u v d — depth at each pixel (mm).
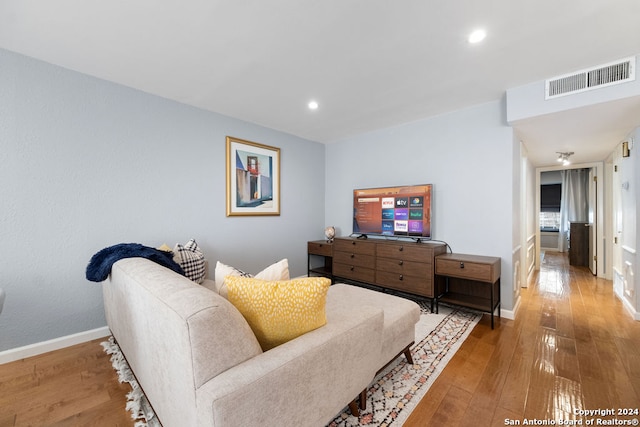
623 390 1658
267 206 3703
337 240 3799
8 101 1959
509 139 2801
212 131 3127
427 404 1550
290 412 1006
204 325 897
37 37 1811
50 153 2127
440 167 3277
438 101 2875
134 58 2064
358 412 1470
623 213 3268
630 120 2545
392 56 2037
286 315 1161
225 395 827
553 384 1722
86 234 2295
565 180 7586
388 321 1744
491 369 1890
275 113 3207
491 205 2926
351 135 4145
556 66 2172
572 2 1488
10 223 1979
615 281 3660
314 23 1683
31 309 2070
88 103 2297
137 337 1403
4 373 1848
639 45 1881
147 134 2629
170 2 1506
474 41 1849
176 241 2832
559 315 2898
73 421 1431
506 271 2838
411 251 3057
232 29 1739
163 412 1174
